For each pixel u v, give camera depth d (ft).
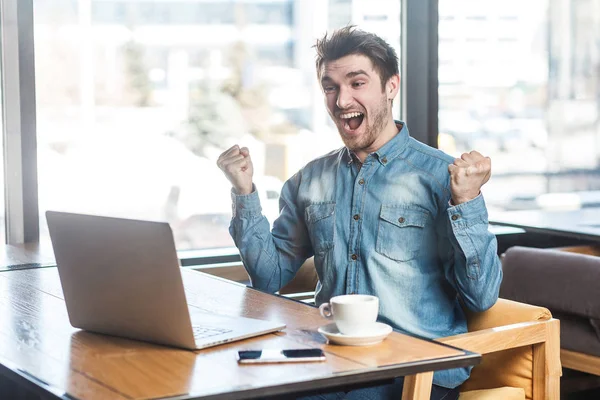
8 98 10.10
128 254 5.35
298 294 9.21
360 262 7.28
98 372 4.92
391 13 11.93
